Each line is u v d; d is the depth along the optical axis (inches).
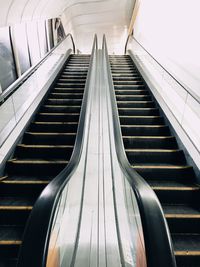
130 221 92.9
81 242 88.6
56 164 113.6
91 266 79.7
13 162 113.0
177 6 186.5
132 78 232.5
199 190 97.6
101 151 136.5
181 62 172.7
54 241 65.8
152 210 46.3
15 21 182.1
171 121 141.5
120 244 85.5
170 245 39.4
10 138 121.6
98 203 108.7
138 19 369.7
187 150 116.3
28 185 101.3
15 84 133.4
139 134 144.9
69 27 493.7
